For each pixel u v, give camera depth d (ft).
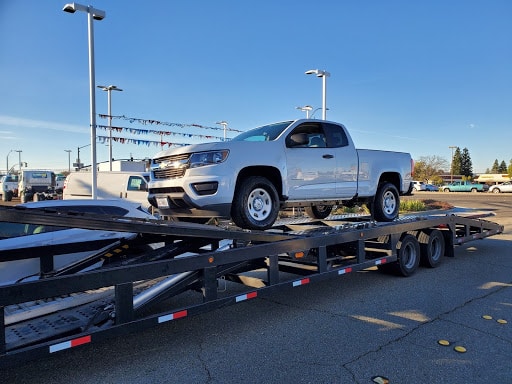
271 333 15.64
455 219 29.35
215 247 18.60
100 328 11.98
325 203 23.40
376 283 23.09
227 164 18.38
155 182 19.65
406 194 29.22
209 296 14.62
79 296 14.47
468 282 23.31
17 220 11.85
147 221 16.35
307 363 13.05
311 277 18.45
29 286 10.46
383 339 14.96
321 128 23.25
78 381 12.03
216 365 12.99
